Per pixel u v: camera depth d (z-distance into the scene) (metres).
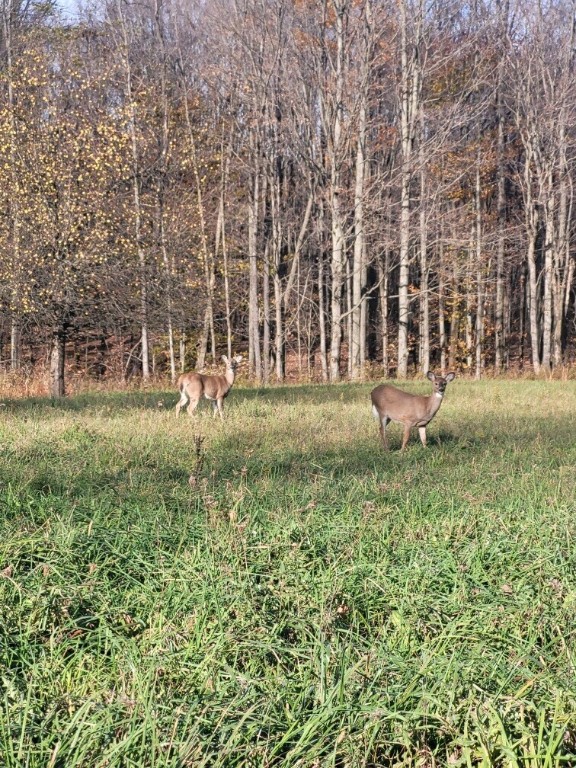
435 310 37.75
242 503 6.70
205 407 16.08
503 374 34.09
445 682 3.87
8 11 28.22
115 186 21.95
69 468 8.37
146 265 23.48
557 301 35.41
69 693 3.76
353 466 9.45
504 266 38.41
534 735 3.48
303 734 3.37
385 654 4.11
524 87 32.50
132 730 3.36
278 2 29.58
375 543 5.73
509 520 6.50
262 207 33.06
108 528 5.82
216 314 34.72
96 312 21.36
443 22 33.44
